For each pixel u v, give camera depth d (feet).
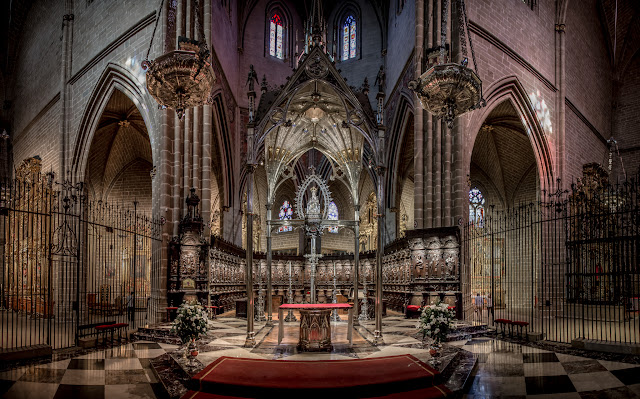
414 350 39.06
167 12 63.26
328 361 32.55
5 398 28.96
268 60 110.42
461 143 62.64
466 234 61.46
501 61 71.67
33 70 103.04
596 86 101.71
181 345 39.24
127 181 101.35
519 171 102.22
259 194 116.78
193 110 63.67
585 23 97.09
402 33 86.22
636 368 36.09
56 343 46.93
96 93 76.59
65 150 82.58
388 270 80.53
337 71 47.03
